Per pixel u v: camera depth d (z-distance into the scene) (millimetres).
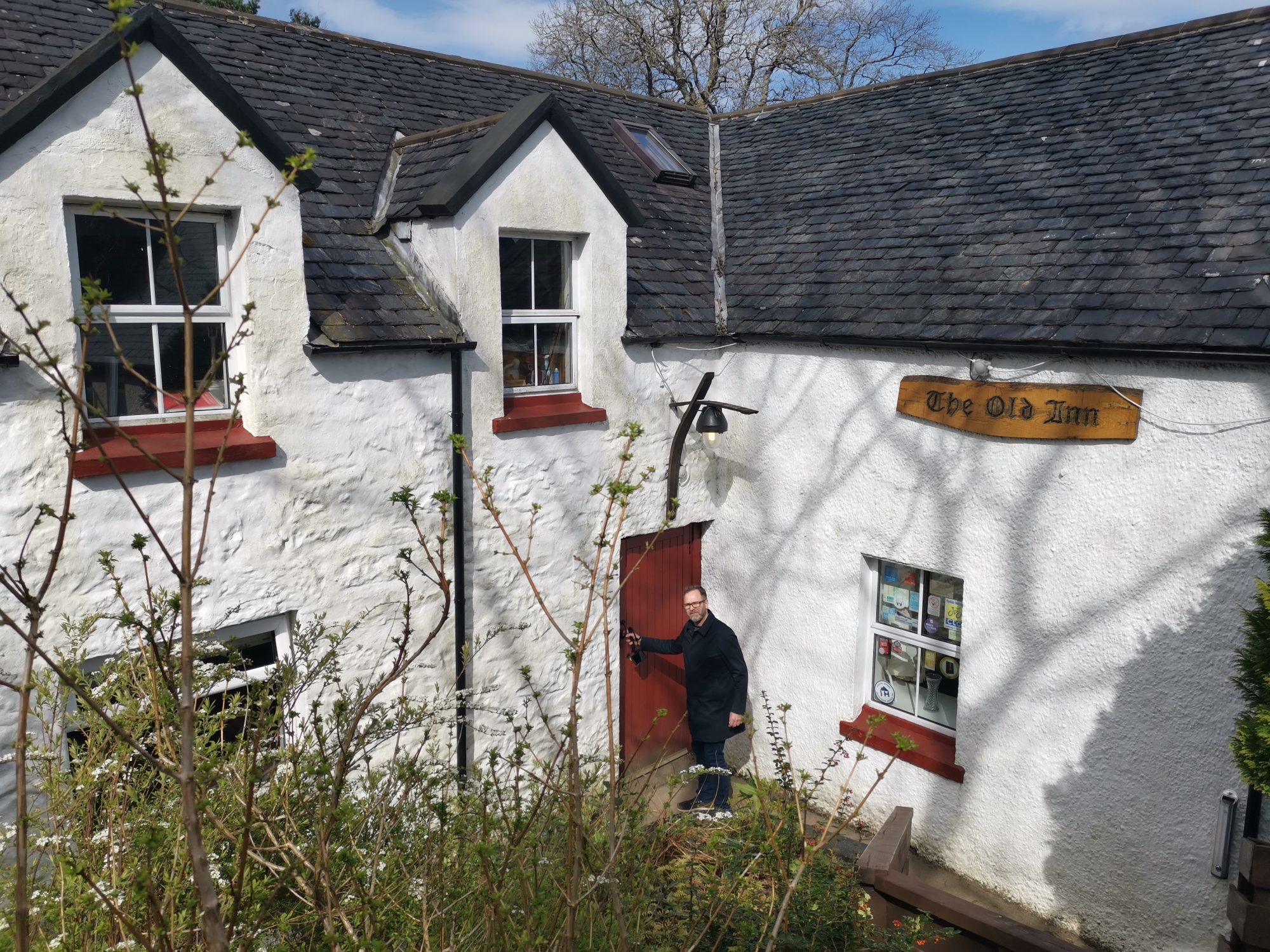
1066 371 5859
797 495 7570
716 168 10078
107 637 4852
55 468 4680
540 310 6969
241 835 2611
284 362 5438
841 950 4289
